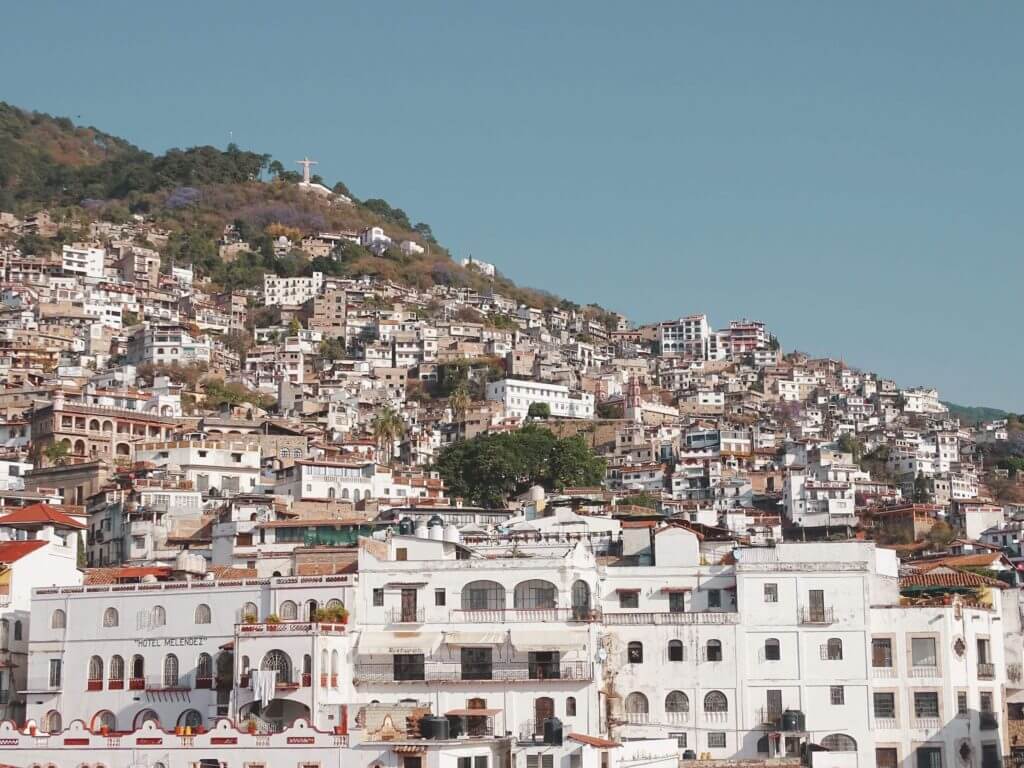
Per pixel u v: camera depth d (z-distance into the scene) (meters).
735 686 136.12
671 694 136.25
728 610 139.00
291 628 126.94
